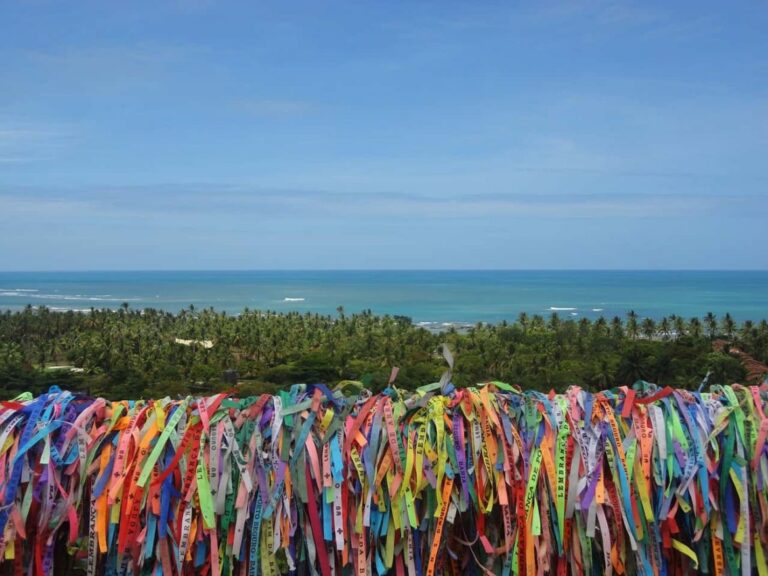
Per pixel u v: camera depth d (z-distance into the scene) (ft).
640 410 8.37
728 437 8.17
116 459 7.71
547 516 8.04
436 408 8.23
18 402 8.10
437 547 7.84
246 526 7.85
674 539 8.16
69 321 252.21
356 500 7.99
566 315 489.26
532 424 8.27
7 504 7.47
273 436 7.87
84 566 8.11
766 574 8.02
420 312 530.68
